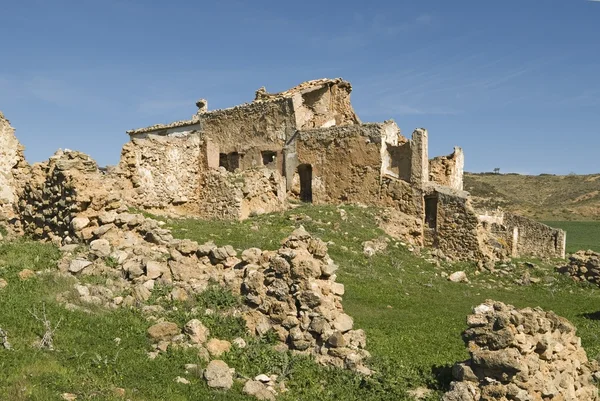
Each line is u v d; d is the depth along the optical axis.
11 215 18.31
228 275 12.68
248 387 9.02
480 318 9.38
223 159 38.72
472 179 108.69
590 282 24.48
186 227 22.03
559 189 102.88
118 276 12.60
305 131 34.44
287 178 35.03
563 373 9.74
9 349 8.62
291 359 10.42
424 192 29.75
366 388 9.90
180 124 41.41
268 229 24.38
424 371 10.95
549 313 10.21
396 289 19.27
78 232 14.07
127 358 9.28
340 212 28.14
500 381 8.84
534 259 33.19
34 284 11.75
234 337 11.08
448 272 24.42
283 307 11.39
